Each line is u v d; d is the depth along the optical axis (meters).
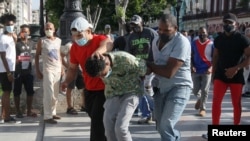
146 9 42.66
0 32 8.29
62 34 11.23
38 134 7.35
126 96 4.88
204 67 8.91
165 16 5.02
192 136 7.14
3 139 7.00
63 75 8.73
